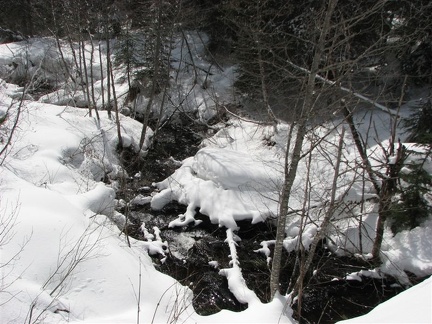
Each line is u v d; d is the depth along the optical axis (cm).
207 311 842
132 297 654
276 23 1272
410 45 1120
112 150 1367
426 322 395
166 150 1524
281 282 934
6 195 747
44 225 689
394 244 956
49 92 1884
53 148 1158
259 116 1508
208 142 1479
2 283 560
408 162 912
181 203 1188
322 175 1111
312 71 612
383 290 872
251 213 1092
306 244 1004
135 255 804
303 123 635
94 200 929
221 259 996
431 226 932
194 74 1845
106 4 1323
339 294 895
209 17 1752
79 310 596
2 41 2445
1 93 1513
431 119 1037
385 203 834
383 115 1261
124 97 1770
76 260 654
